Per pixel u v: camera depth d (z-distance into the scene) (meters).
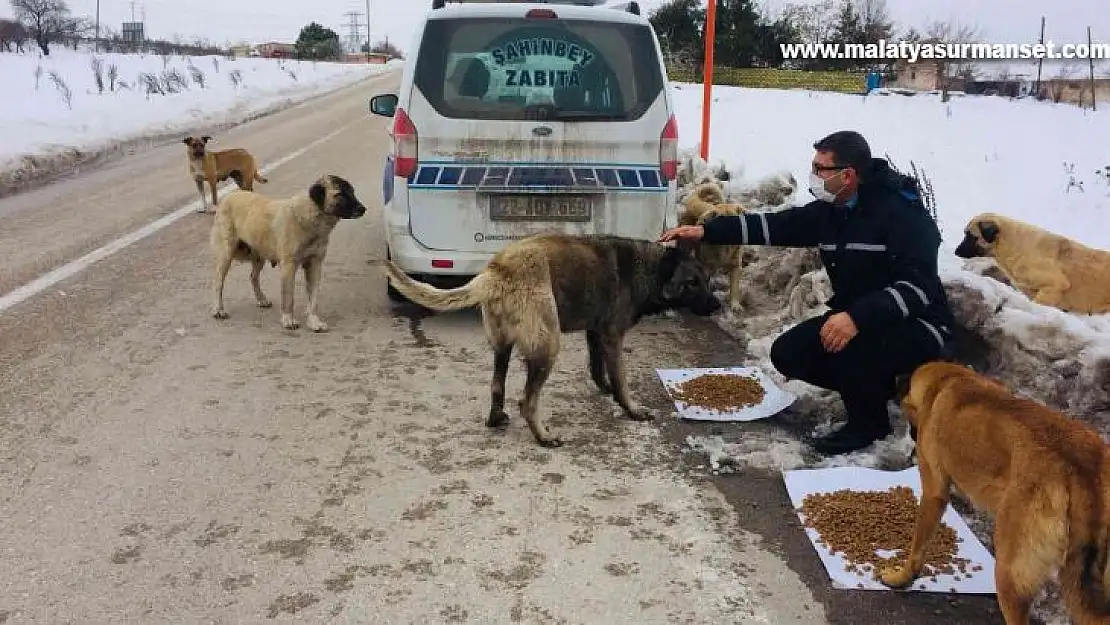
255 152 15.83
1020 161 13.30
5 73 27.67
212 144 17.27
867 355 4.11
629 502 3.79
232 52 69.06
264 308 6.64
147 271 7.50
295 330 6.10
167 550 3.32
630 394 5.00
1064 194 10.74
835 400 4.80
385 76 53.31
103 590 3.06
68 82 26.88
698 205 7.01
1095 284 6.12
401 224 5.96
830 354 4.33
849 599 3.13
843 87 27.77
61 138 15.63
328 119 23.28
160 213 10.06
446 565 3.27
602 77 5.91
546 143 5.84
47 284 6.96
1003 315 4.39
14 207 10.34
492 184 5.87
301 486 3.85
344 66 64.06
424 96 5.82
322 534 3.46
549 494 3.85
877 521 3.57
